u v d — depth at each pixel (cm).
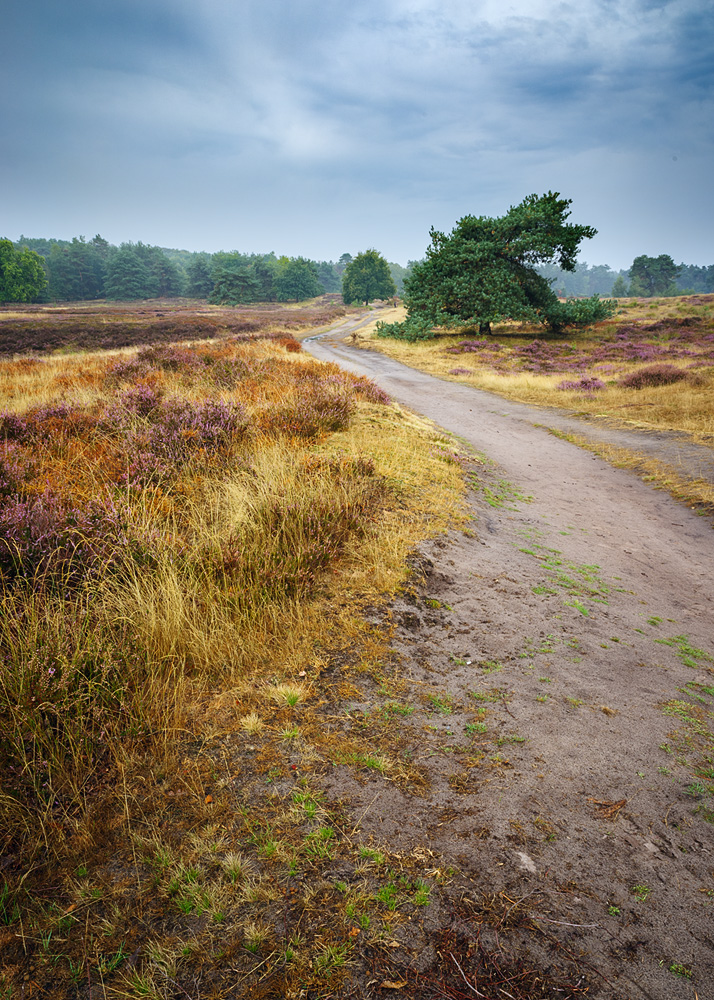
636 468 1091
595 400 1745
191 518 464
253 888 178
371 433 922
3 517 373
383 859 194
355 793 225
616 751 281
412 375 2473
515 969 160
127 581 343
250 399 991
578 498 912
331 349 3759
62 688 241
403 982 155
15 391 1087
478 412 1686
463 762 254
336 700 287
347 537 475
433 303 3784
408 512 596
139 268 14425
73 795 214
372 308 11512
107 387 1109
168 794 219
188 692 281
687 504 886
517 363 2733
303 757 243
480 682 328
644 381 1842
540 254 3609
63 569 353
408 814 217
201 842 196
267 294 14125
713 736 311
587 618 457
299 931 167
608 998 154
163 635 301
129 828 202
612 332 3791
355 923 170
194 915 172
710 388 1667
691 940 176
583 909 183
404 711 286
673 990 158
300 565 403
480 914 177
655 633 459
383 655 333
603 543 701
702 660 421
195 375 1260
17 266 11756
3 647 268
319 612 368
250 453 647
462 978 157
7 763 221
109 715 245
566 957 166
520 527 692
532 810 229
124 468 552
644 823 231
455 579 465
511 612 434
